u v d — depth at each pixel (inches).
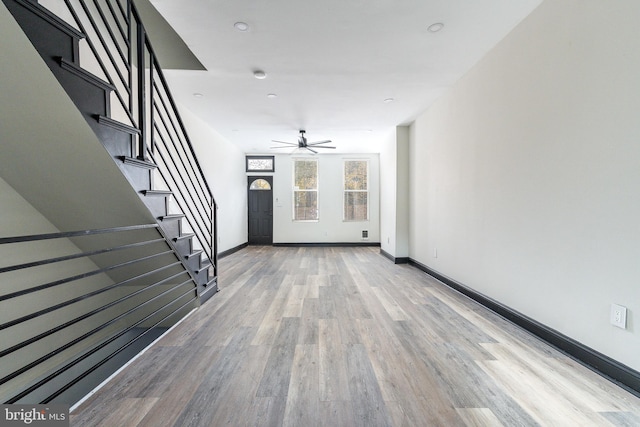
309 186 299.6
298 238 299.3
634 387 59.9
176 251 94.3
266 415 54.4
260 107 163.3
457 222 132.6
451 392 60.7
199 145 186.9
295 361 73.1
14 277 72.2
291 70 119.3
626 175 61.2
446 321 98.3
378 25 90.2
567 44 74.2
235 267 194.4
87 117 55.2
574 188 73.0
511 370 68.6
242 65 115.2
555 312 79.3
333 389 61.9
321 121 189.8
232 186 256.7
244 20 87.2
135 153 71.4
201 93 143.3
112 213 80.0
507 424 51.9
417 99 151.7
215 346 81.1
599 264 67.1
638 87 58.9
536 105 84.7
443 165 146.1
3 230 69.1
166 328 114.0
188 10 82.6
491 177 106.7
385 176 237.5
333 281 155.5
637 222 59.6
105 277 105.2
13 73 47.0
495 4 81.8
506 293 99.6
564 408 55.9
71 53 52.0
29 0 43.7
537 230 85.0
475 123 116.4
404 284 148.2
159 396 59.7
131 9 74.1
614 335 64.1
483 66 110.1
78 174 66.9
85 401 58.0
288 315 104.9
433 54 107.8
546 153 81.4
